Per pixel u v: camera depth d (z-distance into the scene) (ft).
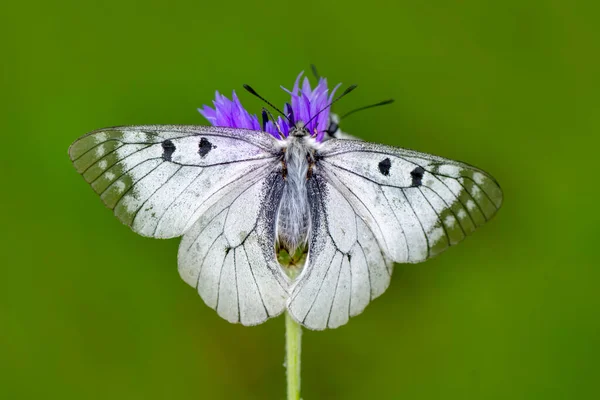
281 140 1.05
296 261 1.06
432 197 1.03
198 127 1.03
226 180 1.04
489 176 1.02
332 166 1.05
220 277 1.05
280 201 1.05
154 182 1.03
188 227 1.04
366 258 1.05
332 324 1.05
